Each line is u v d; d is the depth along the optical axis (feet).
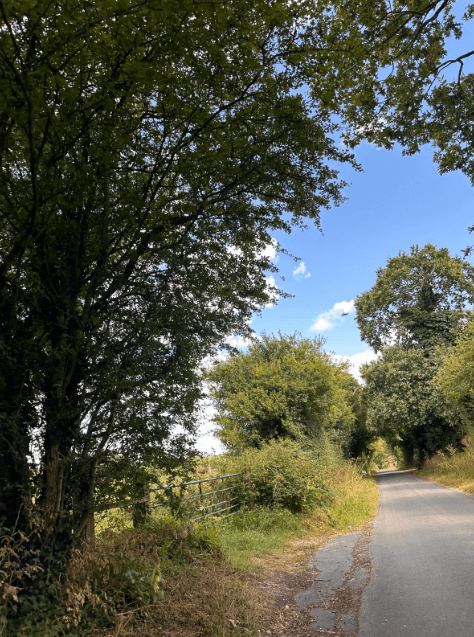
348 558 24.30
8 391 14.08
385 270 117.70
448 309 110.73
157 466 17.65
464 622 13.32
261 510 35.22
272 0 15.57
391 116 35.37
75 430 15.48
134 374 16.71
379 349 119.85
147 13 11.97
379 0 31.09
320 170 21.90
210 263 20.47
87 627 12.39
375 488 74.18
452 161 37.32
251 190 21.61
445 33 33.42
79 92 14.15
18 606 12.57
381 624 14.15
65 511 15.10
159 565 15.25
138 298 18.12
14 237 14.84
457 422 93.76
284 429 60.13
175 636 13.00
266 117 18.92
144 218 17.03
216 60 15.98
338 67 21.13
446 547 23.67
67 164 14.66
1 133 12.76
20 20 11.68
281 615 15.96
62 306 15.66
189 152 18.26
